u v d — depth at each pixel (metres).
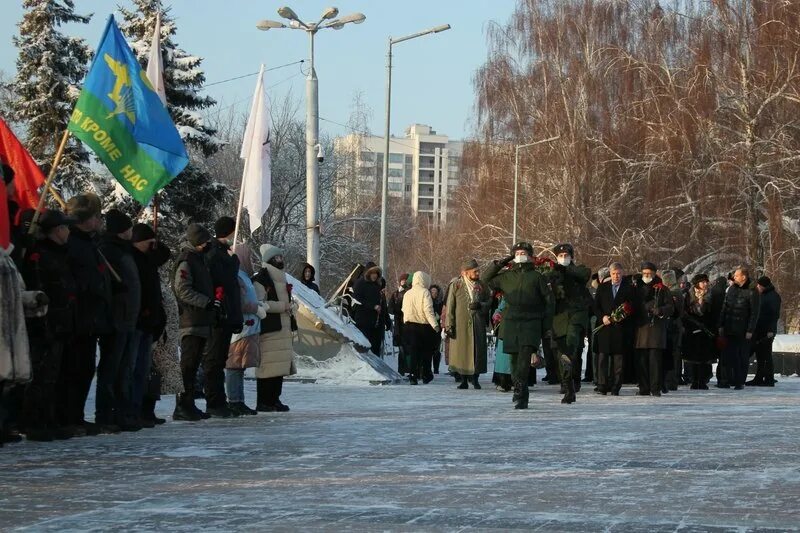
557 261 17.55
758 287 26.14
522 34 52.28
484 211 52.78
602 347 20.89
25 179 13.77
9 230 10.82
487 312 22.69
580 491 8.27
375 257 69.56
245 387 21.97
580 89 49.78
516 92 52.28
